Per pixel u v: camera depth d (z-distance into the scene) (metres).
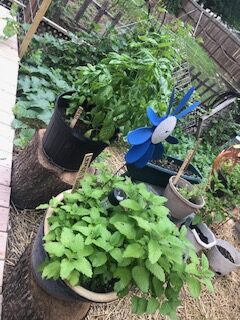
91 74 2.00
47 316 1.59
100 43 4.73
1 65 3.21
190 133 5.73
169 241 1.27
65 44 4.44
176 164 3.16
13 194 2.27
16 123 2.80
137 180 2.84
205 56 10.12
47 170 2.12
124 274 1.27
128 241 1.32
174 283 1.31
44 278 1.38
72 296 1.38
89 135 2.05
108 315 2.08
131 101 1.97
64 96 2.12
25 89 3.35
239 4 16.39
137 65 1.95
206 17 11.11
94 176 1.61
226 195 3.32
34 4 4.06
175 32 4.86
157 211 1.36
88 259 1.30
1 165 2.33
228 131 6.30
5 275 1.89
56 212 1.48
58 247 1.27
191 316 2.45
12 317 1.66
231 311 2.71
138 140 1.75
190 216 2.85
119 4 5.45
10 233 2.14
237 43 10.45
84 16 5.38
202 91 6.73
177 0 11.57
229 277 2.96
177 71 5.36
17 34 3.83
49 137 2.12
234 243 3.50
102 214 1.45
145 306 1.31
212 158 5.55
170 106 1.75
